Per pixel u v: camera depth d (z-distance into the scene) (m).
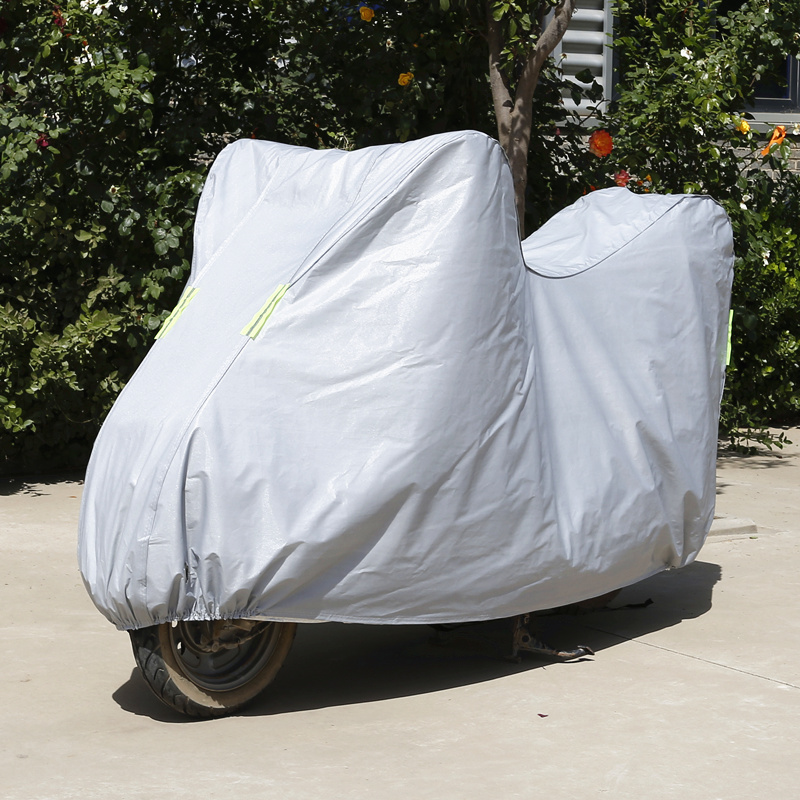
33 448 8.39
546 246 5.42
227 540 3.76
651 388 4.93
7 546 6.51
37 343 7.97
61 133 8.04
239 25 8.89
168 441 3.86
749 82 9.77
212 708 4.02
